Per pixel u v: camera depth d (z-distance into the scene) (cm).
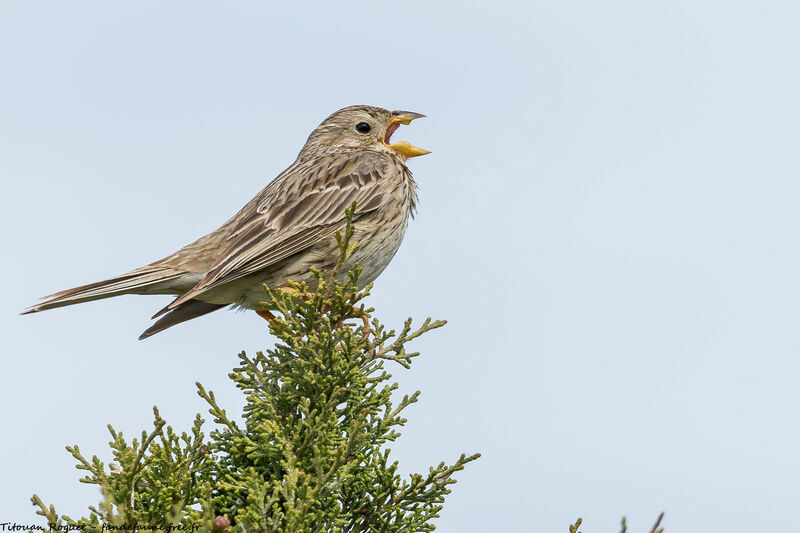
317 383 938
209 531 762
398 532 927
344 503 932
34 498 796
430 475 930
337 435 904
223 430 947
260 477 858
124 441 832
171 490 833
